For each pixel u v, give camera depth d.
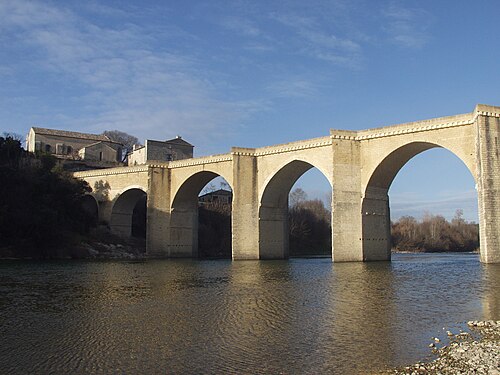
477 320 20.53
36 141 101.06
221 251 94.44
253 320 20.72
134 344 16.67
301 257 88.44
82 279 37.53
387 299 26.62
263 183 63.53
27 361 14.72
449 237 142.50
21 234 64.25
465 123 46.31
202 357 15.12
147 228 72.25
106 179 80.44
